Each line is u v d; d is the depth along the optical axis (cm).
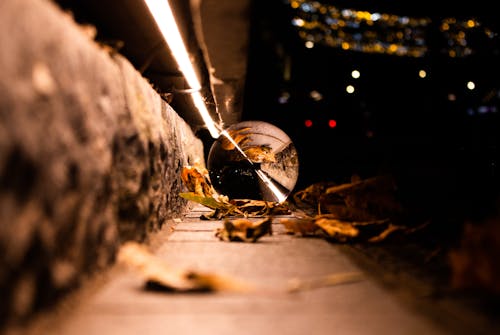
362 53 1636
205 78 495
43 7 143
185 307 153
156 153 302
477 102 1217
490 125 1099
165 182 352
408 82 1623
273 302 160
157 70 443
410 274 205
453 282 178
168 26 283
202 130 982
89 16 288
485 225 174
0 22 115
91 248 174
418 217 335
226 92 634
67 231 150
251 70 1155
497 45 896
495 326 138
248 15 322
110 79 205
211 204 427
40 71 133
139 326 134
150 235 282
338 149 1575
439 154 818
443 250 260
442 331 134
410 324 139
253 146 550
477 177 515
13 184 117
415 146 1089
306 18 1077
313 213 498
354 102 1733
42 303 133
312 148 1633
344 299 164
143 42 350
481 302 162
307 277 197
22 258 121
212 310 150
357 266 221
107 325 135
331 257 243
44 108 134
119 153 213
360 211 337
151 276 173
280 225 391
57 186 141
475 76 1158
